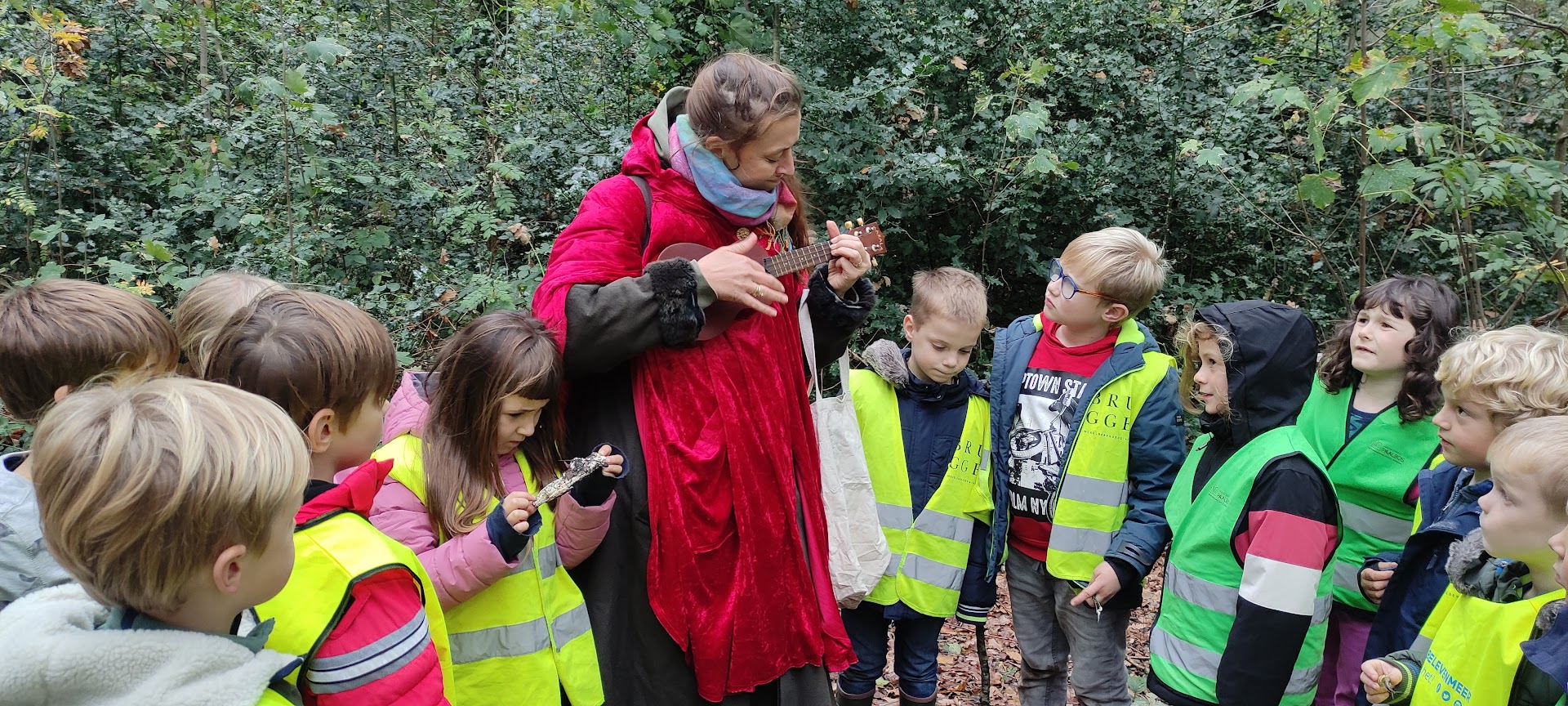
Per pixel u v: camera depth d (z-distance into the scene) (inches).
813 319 83.9
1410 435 92.4
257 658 39.2
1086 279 95.9
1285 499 78.7
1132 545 93.8
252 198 189.0
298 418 53.5
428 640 49.1
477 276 169.8
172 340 64.9
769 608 75.2
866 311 84.1
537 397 65.0
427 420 67.5
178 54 234.4
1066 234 248.4
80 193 207.0
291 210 182.2
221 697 37.2
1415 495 91.9
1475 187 155.7
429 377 70.4
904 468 102.9
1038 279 252.2
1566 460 56.9
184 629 38.0
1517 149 170.9
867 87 200.7
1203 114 253.9
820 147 202.1
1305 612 77.4
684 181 74.5
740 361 74.5
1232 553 83.0
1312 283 260.4
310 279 182.2
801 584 77.7
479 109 233.3
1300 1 195.0
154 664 36.3
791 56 206.4
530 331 65.3
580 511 68.7
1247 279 255.3
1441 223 243.6
